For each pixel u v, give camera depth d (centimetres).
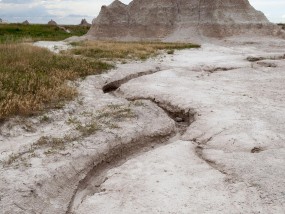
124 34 3778
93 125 880
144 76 1493
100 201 602
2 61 1421
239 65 1841
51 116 958
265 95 1216
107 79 1451
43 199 610
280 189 607
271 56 2170
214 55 2291
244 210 557
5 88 1055
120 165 789
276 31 3528
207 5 3662
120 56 2011
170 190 618
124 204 587
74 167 711
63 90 1120
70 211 610
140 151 853
